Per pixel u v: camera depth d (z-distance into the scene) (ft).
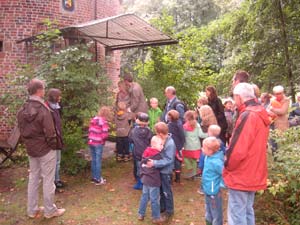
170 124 21.53
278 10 37.24
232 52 41.45
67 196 20.74
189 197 20.43
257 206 17.17
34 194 17.66
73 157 24.63
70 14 37.27
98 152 22.63
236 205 12.81
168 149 16.97
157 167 16.72
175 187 22.08
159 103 33.09
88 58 24.66
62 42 29.76
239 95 12.96
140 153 21.02
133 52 50.24
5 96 23.97
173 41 33.22
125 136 27.12
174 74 35.42
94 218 17.71
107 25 29.53
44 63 24.29
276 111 21.70
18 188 22.26
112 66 41.75
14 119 26.04
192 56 36.42
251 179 12.53
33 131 16.71
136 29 31.48
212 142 14.35
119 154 27.66
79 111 24.26
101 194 21.07
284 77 37.86
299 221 15.69
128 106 26.86
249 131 12.29
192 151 22.62
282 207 16.52
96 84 24.16
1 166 26.73
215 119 21.33
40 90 16.90
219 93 39.83
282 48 37.91
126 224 17.03
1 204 19.62
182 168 26.35
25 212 18.47
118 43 37.19
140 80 34.76
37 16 35.50
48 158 17.07
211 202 14.49
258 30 38.34
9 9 34.65
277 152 16.83
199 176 23.56
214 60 49.14
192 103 36.09
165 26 37.27
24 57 34.99
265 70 39.24
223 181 13.85
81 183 23.00
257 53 38.83
